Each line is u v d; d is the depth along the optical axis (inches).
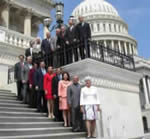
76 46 432.5
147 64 2429.9
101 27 3203.7
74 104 350.3
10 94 489.4
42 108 418.0
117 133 413.4
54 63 463.5
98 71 408.5
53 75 387.9
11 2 926.4
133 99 494.9
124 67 492.4
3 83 603.8
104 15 3287.4
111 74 440.8
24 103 434.6
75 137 332.2
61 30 486.6
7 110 361.7
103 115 395.2
